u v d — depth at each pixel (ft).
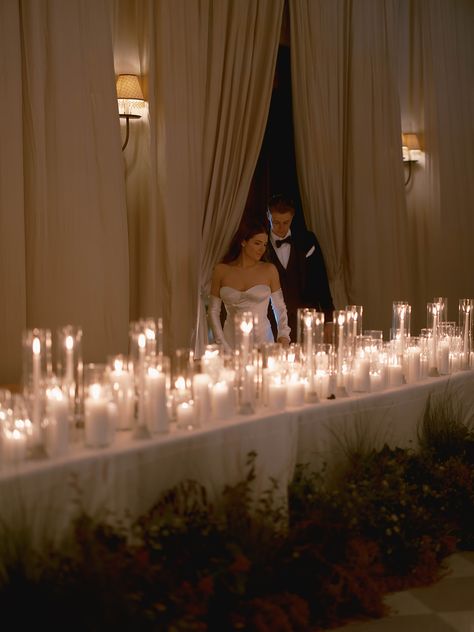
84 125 16.96
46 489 8.39
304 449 11.71
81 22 16.88
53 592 7.64
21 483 8.16
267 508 9.96
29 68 16.16
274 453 10.91
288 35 22.86
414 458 13.20
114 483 9.06
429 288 28.14
